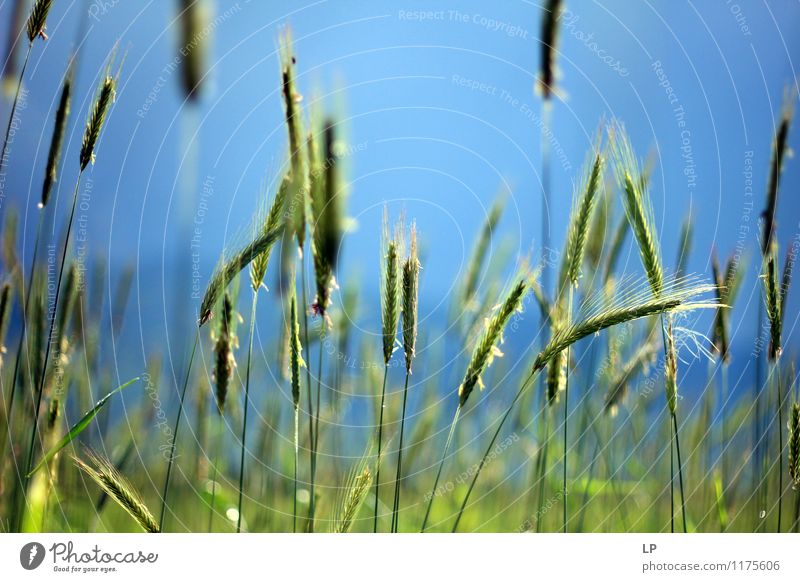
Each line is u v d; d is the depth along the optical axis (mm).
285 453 1274
